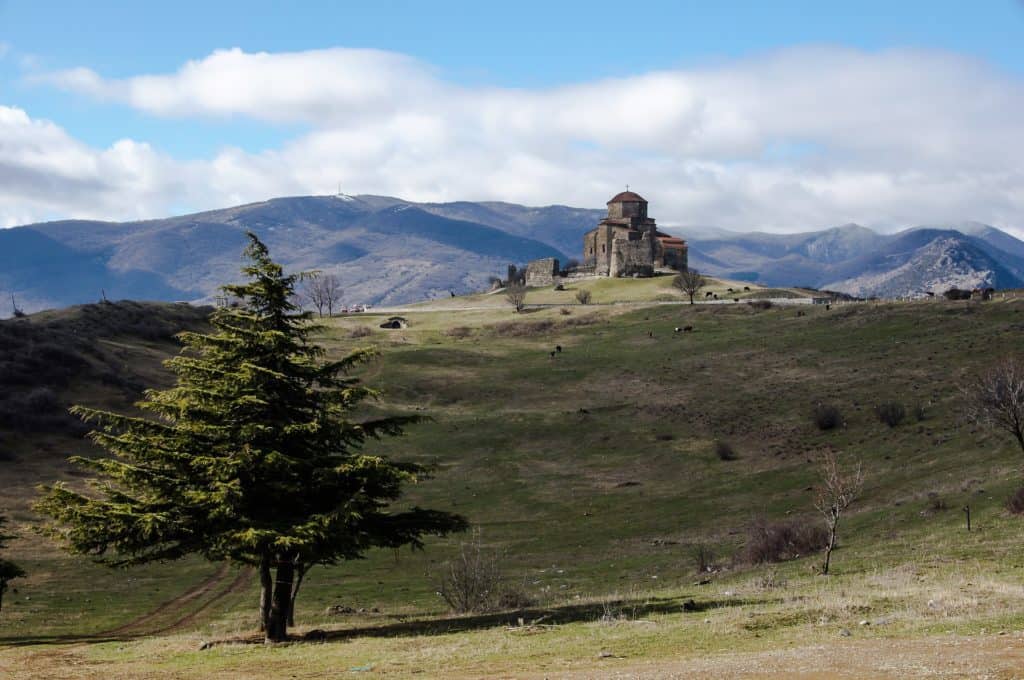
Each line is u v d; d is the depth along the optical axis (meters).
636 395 122.75
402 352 155.38
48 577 62.47
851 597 30.52
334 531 31.33
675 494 84.12
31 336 120.06
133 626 49.09
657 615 31.11
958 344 122.06
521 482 92.25
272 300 34.88
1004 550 41.06
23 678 24.89
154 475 31.94
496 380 136.50
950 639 22.39
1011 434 76.25
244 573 64.62
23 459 90.06
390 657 25.97
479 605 42.72
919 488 66.81
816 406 106.06
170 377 121.75
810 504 72.44
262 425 32.25
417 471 34.84
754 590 37.22
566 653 24.67
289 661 26.55
